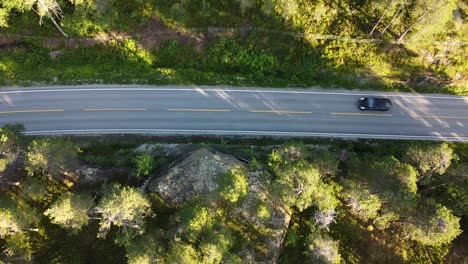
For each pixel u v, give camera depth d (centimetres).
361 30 6300
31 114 6053
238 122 6128
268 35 6322
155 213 5272
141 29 6341
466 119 6378
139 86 6212
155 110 6125
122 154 5897
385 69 6419
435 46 6303
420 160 5238
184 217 4697
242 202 5262
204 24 6319
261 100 6238
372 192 5019
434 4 5425
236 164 5478
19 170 5622
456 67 6394
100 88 6188
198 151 5512
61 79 6212
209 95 6216
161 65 6450
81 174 5662
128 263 4503
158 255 4591
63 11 6256
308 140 6084
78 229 5125
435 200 5344
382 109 6212
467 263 5103
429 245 5409
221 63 6425
